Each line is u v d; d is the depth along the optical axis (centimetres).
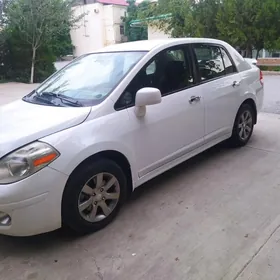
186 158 358
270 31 1484
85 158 251
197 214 289
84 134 254
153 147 312
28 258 245
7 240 268
